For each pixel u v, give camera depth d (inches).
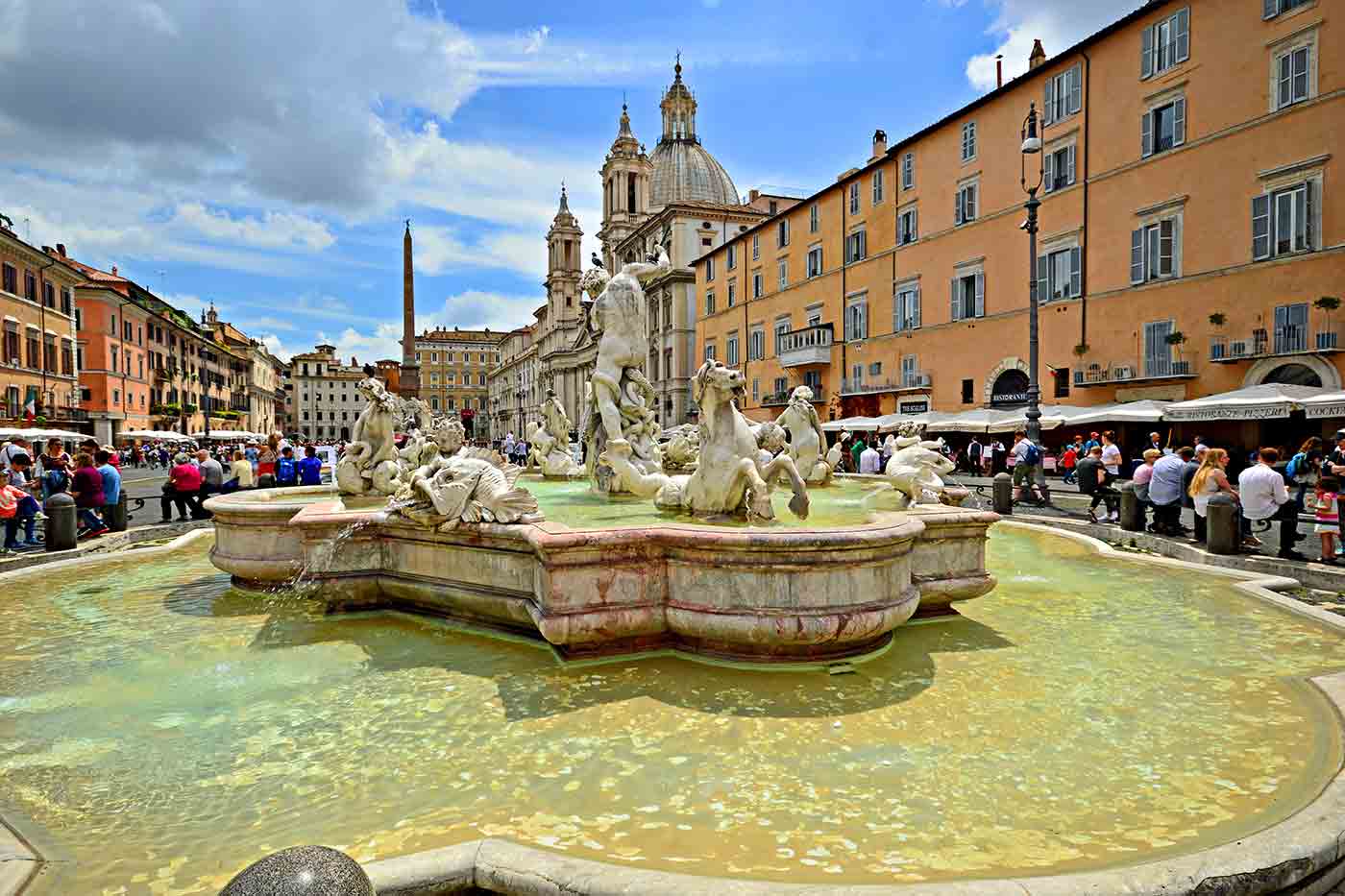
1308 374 837.2
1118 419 906.7
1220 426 914.7
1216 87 923.4
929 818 108.5
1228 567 323.3
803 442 362.9
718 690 158.1
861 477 390.3
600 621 170.1
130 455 1796.3
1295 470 580.4
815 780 120.4
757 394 2033.7
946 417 1227.2
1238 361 897.5
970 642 196.5
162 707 153.6
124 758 130.6
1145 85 1007.0
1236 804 112.2
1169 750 131.1
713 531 169.2
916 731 138.9
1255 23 883.4
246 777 123.0
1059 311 1135.6
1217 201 924.6
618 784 119.4
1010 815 109.3
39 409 1576.0
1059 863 96.6
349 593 222.7
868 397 1590.8
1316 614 221.3
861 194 1601.9
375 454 310.7
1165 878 87.4
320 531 222.1
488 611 198.4
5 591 272.7
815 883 92.2
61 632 212.2
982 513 219.8
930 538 215.3
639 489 306.5
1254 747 132.1
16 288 1534.2
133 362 2151.8
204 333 3085.6
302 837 104.8
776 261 1936.5
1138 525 418.9
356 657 184.1
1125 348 1039.6
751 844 101.9
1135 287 1022.4
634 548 174.1
